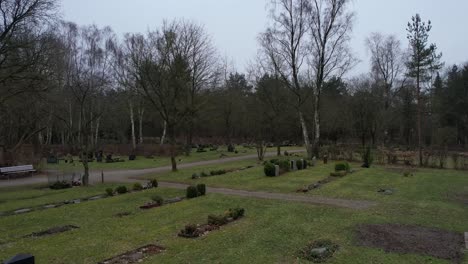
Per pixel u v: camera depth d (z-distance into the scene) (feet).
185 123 133.80
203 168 98.53
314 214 44.55
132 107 165.37
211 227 38.34
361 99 170.81
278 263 28.12
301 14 121.60
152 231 37.27
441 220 42.19
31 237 36.58
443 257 29.66
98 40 146.61
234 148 172.55
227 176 80.94
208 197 55.77
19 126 114.11
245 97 182.50
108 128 200.13
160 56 90.38
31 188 72.69
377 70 180.86
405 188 64.95
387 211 46.80
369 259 28.99
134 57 96.63
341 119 181.06
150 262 28.45
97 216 44.96
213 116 170.19
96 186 70.49
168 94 90.94
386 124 173.88
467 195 58.80
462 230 37.96
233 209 43.62
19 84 73.31
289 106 148.77
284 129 189.98
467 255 30.14
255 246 31.99
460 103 193.16
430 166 101.30
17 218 44.42
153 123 222.07
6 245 33.71
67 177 75.61
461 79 198.59
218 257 29.35
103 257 29.91
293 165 90.48
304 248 31.58
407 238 34.83
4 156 101.86
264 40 184.96
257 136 136.46
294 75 125.08
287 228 37.76
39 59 72.54
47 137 185.16
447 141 166.81
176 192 61.31
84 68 119.24
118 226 39.40
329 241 33.27
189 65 103.91
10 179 87.56
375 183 70.23
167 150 148.46
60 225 41.16
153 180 67.87
